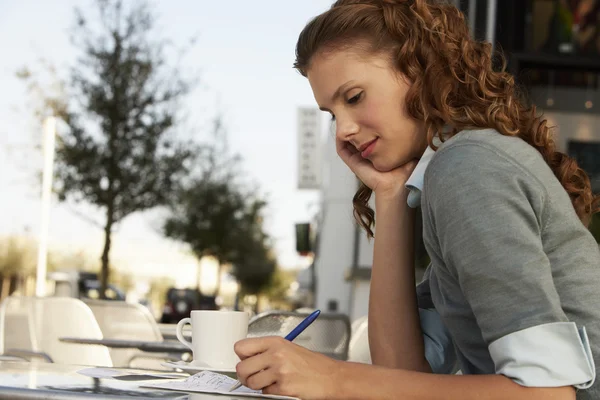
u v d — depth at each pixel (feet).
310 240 32.96
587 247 4.40
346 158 5.77
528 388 3.90
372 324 5.65
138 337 16.10
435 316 5.74
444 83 4.78
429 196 4.34
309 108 39.01
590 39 25.21
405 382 4.04
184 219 85.35
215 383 4.32
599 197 5.03
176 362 5.39
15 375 4.21
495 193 4.09
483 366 4.65
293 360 4.07
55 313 14.62
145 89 56.39
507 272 3.99
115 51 56.18
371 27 4.91
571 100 25.84
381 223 5.62
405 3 4.99
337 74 4.95
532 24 24.85
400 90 4.93
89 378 4.23
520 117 4.87
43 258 25.98
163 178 56.29
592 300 4.29
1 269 99.60
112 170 55.11
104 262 55.11
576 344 3.91
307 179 39.22
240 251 89.51
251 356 4.14
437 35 4.85
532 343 3.92
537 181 4.21
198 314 5.52
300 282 58.90
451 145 4.33
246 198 86.02
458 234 4.11
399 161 5.16
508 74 5.04
